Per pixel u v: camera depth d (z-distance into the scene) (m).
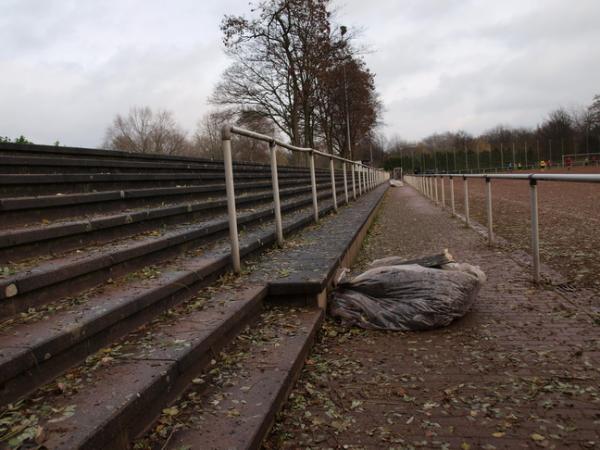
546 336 3.79
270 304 4.03
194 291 3.63
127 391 2.04
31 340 2.16
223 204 6.54
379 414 2.70
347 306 4.31
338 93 38.84
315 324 3.70
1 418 1.84
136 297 2.86
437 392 2.96
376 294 4.34
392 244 8.87
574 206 13.95
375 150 84.56
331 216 9.35
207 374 2.73
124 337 2.73
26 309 2.62
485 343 3.73
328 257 4.96
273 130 36.62
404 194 28.98
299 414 2.67
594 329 3.88
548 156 79.56
